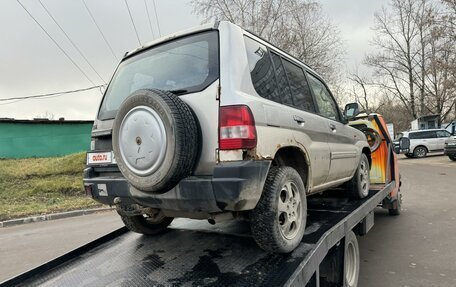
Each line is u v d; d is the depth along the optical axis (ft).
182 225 12.76
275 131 8.59
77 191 39.65
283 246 8.45
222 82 7.95
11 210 32.37
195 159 7.79
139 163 7.64
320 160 11.14
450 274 13.21
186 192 7.56
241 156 7.50
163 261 9.34
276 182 8.38
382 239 18.13
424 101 117.80
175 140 7.23
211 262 8.91
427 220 21.71
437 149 73.87
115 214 30.48
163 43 9.61
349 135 14.79
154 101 7.47
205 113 7.93
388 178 20.54
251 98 8.08
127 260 9.65
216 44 8.50
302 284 7.41
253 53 9.12
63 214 31.14
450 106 110.63
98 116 10.21
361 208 13.03
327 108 13.60
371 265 14.49
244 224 12.46
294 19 73.36
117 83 10.39
